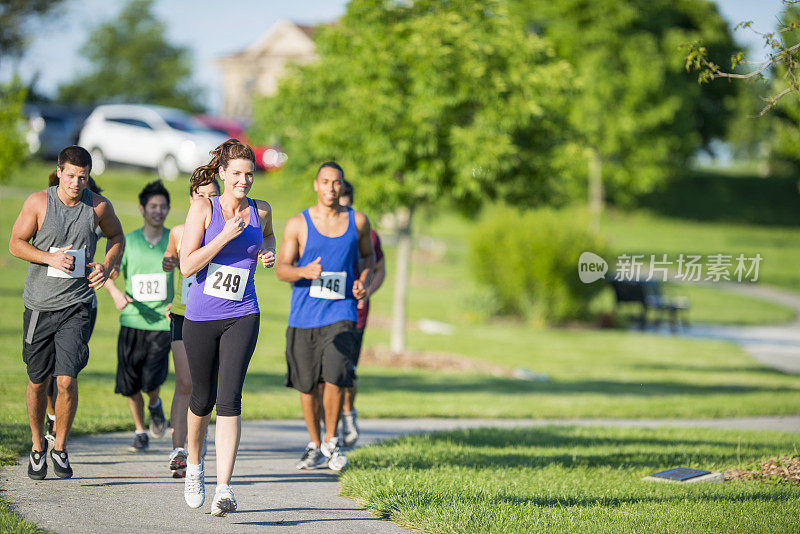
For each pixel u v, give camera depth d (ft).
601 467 80.28
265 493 66.13
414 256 398.01
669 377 191.83
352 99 158.81
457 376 167.94
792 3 70.54
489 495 64.64
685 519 59.36
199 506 58.03
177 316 68.95
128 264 77.05
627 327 297.74
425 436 92.99
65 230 64.13
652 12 575.38
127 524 55.16
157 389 78.89
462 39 152.15
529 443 93.61
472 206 179.42
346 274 73.56
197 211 57.72
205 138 368.27
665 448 92.43
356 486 66.74
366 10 159.74
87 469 69.97
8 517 53.16
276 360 169.07
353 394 87.15
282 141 182.80
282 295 269.03
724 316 331.98
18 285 219.61
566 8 545.03
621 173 570.87
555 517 58.90
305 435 95.04
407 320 267.59
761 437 104.32
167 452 79.41
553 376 184.44
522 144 166.71
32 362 64.13
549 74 156.66
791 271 475.31
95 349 157.38
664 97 557.33
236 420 57.36
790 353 246.27
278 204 376.68
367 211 161.38
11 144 252.01
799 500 65.51
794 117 241.76
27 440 76.69
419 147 155.43
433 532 55.77
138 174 402.93
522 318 295.28
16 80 254.06
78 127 413.39
